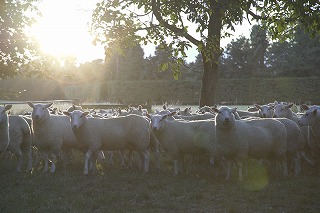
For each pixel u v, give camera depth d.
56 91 54.41
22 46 12.68
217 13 14.13
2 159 14.40
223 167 10.66
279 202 8.12
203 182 9.90
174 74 14.16
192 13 13.51
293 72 51.56
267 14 14.64
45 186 9.97
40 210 7.98
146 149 11.97
